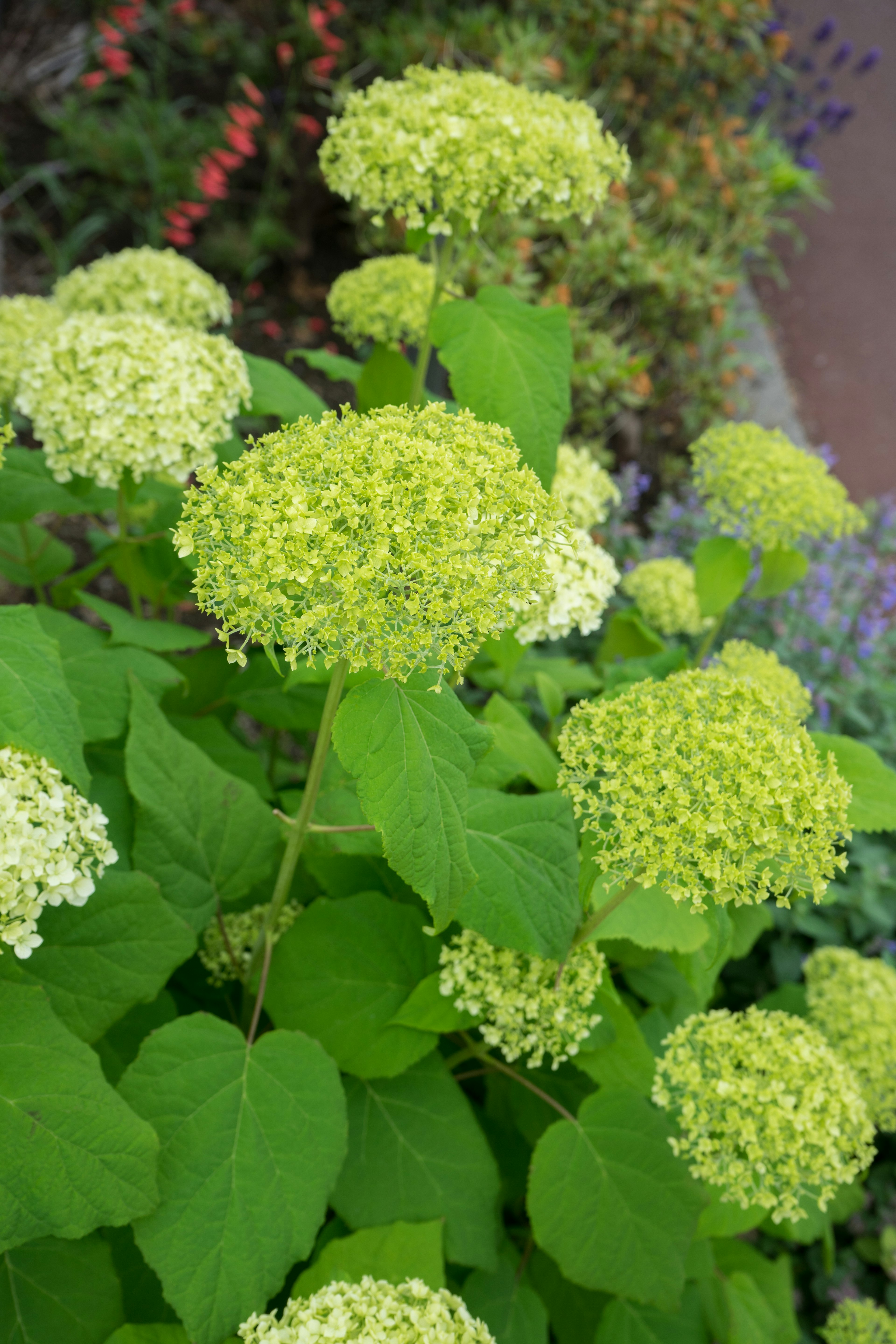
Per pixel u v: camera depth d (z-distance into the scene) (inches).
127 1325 30.7
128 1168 29.3
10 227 86.5
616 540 65.6
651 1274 33.1
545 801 33.6
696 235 92.1
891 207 145.4
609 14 90.3
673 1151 33.9
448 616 27.9
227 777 35.7
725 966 49.2
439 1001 33.9
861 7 169.3
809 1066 33.9
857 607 62.4
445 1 92.9
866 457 112.6
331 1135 31.9
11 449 39.9
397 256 43.9
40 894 29.0
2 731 29.4
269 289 90.2
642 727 30.1
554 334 36.1
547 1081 37.9
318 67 84.7
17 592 61.5
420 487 27.7
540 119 36.2
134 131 88.9
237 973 36.9
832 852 29.3
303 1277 31.9
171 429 36.2
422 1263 32.0
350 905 35.2
